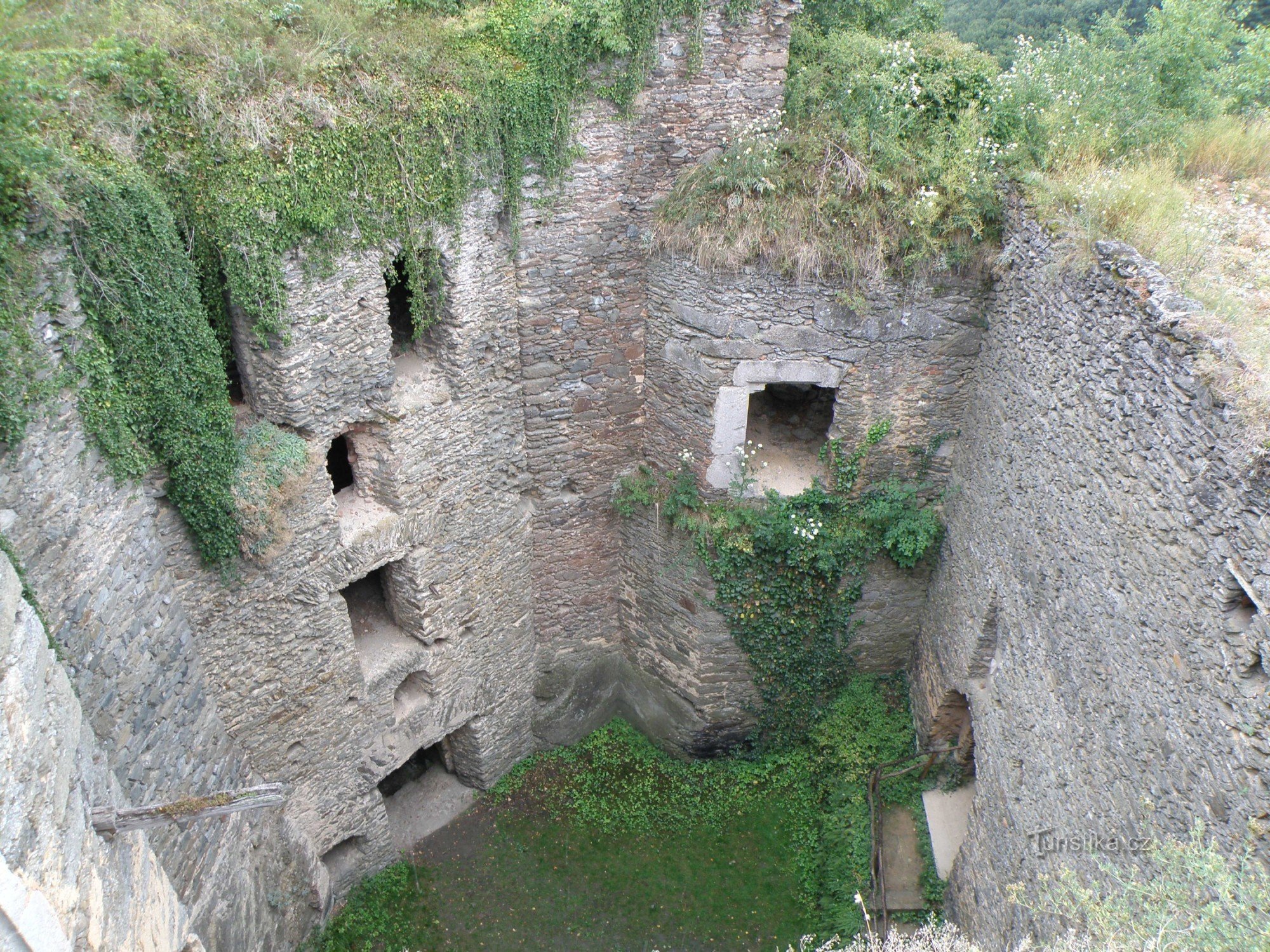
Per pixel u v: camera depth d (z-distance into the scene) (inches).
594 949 362.9
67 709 150.7
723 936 366.0
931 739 396.2
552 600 426.6
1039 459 284.8
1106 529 241.6
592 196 335.3
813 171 333.7
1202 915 169.5
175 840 254.4
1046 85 359.9
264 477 279.6
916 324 334.3
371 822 382.9
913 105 360.2
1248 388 189.8
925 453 366.3
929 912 358.0
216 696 296.2
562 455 388.2
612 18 300.5
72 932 123.7
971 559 344.2
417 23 301.7
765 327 339.3
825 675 418.9
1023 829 285.9
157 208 231.6
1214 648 193.3
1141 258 238.1
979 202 324.2
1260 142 354.3
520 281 339.0
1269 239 294.2
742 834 406.3
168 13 255.3
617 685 464.1
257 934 306.8
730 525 373.7
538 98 307.1
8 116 194.4
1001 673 313.3
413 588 357.4
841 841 387.2
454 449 347.6
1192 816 198.8
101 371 220.2
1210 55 395.2
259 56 255.0
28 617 138.9
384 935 367.9
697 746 437.4
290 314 271.7
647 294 362.9
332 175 267.1
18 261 197.0
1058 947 201.3
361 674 349.7
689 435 376.5
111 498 230.8
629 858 398.9
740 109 339.3
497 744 429.7
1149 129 351.6
